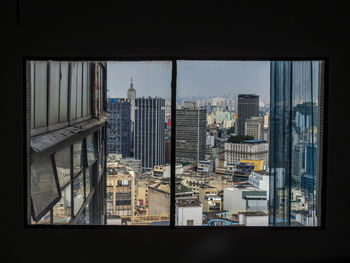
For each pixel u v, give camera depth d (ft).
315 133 7.96
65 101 10.89
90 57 7.72
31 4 7.54
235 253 7.82
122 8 7.64
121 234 7.73
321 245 7.80
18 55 7.54
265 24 7.70
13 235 7.61
